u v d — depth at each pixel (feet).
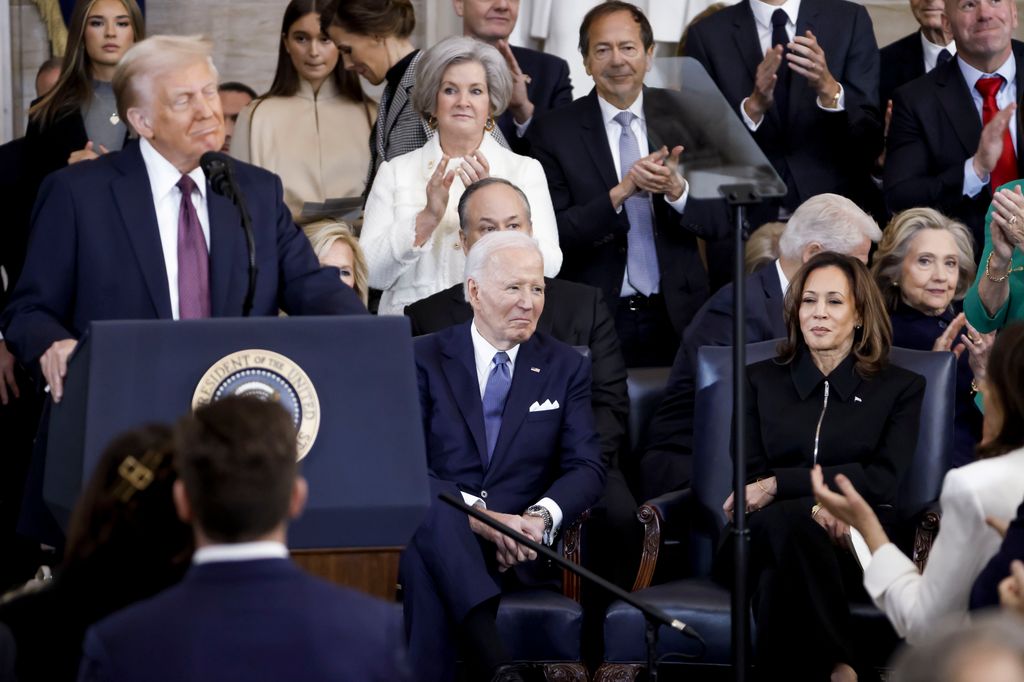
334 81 40.57
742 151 23.86
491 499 28.73
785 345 29.53
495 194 32.22
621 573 30.89
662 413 33.14
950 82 38.91
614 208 36.52
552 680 27.45
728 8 40.50
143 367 18.25
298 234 24.07
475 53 35.37
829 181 38.93
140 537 15.49
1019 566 17.49
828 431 28.71
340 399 18.49
